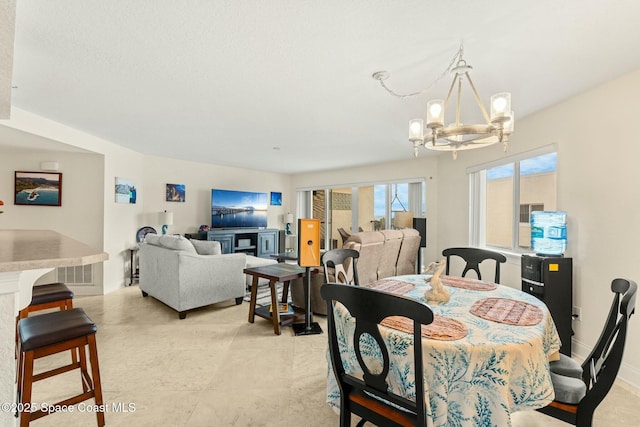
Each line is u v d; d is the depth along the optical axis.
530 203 3.54
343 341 1.49
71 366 1.84
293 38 1.88
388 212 6.52
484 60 2.13
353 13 1.63
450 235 5.23
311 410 1.93
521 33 1.80
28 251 1.31
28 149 4.20
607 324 1.50
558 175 2.95
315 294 3.69
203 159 6.12
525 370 1.19
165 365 2.47
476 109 3.12
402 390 1.25
